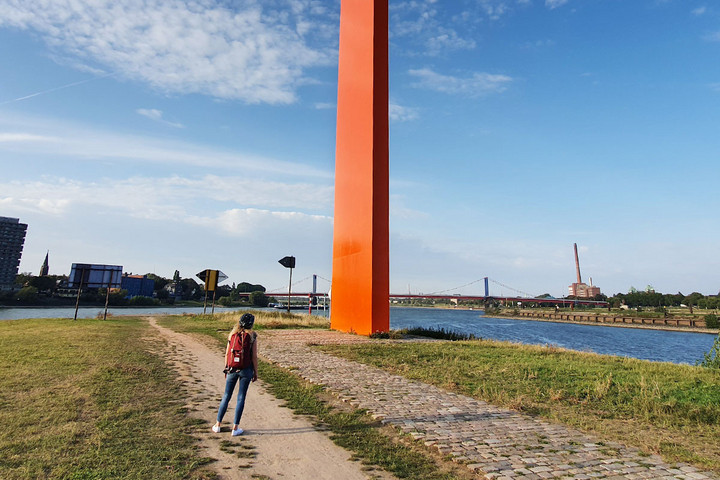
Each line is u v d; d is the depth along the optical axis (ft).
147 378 27.09
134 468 13.39
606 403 23.84
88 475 12.73
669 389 26.81
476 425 19.17
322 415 20.30
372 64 64.23
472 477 13.65
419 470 14.11
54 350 36.70
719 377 31.12
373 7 65.16
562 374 31.63
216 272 121.60
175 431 17.21
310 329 71.36
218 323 79.30
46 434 15.97
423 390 25.96
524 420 20.30
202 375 29.40
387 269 61.31
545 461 14.99
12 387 23.06
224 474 13.35
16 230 374.84
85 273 89.15
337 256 72.08
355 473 13.82
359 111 67.26
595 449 16.43
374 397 23.75
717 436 18.44
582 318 277.03
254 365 18.10
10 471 12.70
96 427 17.15
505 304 472.44
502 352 43.73
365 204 63.10
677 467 14.71
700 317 235.61
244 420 19.29
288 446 16.12
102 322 78.69
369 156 62.95
